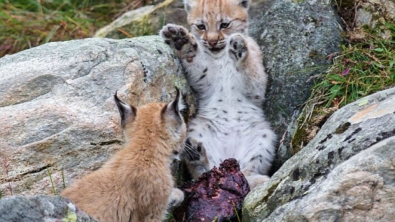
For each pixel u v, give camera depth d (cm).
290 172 921
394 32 1302
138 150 939
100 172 931
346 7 1390
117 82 1117
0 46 1592
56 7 1700
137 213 935
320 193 814
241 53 1264
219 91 1304
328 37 1323
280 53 1324
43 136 1037
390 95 949
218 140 1287
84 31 1628
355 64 1243
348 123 920
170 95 1211
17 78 1107
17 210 713
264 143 1256
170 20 1525
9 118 1048
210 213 1020
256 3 1477
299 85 1277
